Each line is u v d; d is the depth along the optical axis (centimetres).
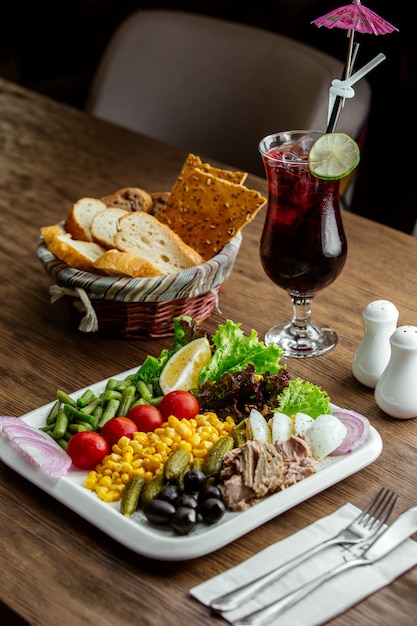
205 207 119
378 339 106
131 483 92
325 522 91
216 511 89
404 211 226
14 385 109
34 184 151
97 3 286
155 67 174
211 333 117
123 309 113
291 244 108
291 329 116
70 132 167
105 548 90
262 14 271
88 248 118
